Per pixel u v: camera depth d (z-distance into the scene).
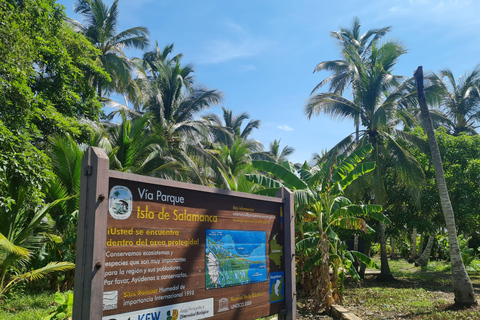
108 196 4.07
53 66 14.09
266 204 6.18
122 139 15.66
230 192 5.47
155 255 4.43
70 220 11.94
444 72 27.73
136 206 4.33
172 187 4.74
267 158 38.25
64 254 11.34
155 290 4.38
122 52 24.31
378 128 18.25
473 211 17.25
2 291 9.41
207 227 5.11
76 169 12.53
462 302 10.41
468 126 27.12
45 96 13.71
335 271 10.62
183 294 4.66
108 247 4.01
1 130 9.12
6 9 10.91
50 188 12.28
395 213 19.11
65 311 6.68
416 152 19.16
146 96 26.08
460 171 17.64
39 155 10.16
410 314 9.61
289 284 6.26
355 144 19.97
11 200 8.89
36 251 11.20
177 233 4.71
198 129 24.42
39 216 10.12
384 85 19.36
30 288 11.52
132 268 4.19
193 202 4.98
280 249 6.32
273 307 6.00
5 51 10.09
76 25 23.27
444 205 11.05
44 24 13.04
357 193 17.62
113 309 3.97
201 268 4.93
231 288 5.32
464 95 26.80
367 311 10.16
